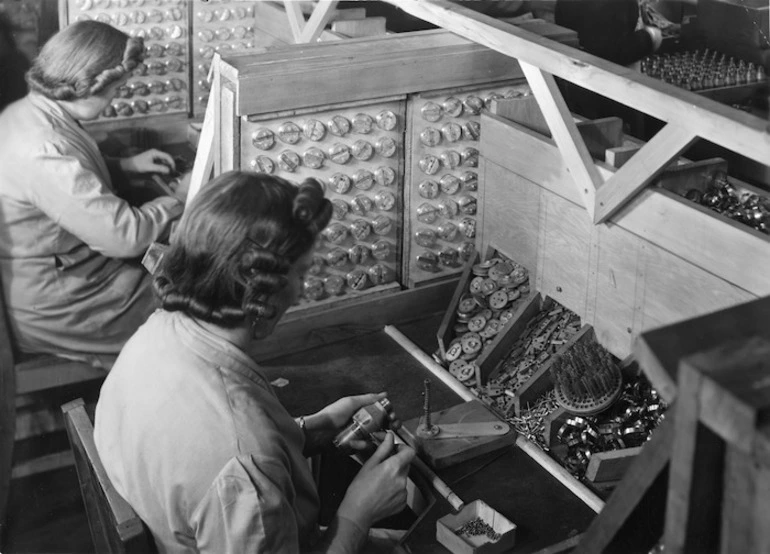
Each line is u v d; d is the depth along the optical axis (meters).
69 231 3.05
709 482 0.95
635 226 2.23
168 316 1.67
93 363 3.27
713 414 0.87
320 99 2.55
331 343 2.71
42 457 3.35
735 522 0.91
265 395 1.63
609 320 2.39
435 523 1.97
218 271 1.54
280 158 2.58
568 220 2.46
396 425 2.10
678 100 1.87
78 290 3.18
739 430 0.85
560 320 2.59
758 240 1.93
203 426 1.53
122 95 3.97
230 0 4.04
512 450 2.21
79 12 3.80
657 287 2.21
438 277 2.92
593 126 2.48
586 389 2.25
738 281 1.99
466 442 2.18
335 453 2.12
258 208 1.54
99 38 3.04
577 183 2.32
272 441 1.56
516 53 2.32
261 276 1.54
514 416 2.36
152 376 1.61
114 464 1.66
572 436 2.23
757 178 3.41
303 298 2.76
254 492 1.49
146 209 3.13
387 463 1.86
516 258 2.70
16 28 3.78
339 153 2.64
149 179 3.60
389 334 2.75
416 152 2.76
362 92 2.60
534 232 2.60
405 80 2.64
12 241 3.06
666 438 0.98
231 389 1.57
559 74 2.19
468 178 2.86
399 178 2.78
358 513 1.79
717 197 2.27
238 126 2.50
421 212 2.83
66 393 3.35
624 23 4.02
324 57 2.57
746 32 4.05
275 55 2.58
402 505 1.86
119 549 1.73
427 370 2.57
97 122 3.96
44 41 3.84
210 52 4.07
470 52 2.70
